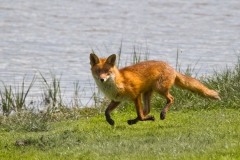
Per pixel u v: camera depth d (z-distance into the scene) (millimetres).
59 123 36062
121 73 31641
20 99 41062
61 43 74500
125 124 34094
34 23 90750
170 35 80000
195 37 77938
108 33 82875
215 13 101000
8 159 25844
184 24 90062
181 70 54281
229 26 87312
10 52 67688
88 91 47656
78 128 32781
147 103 33562
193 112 36906
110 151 25516
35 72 56469
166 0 118812
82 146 26969
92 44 73562
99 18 97125
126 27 88000
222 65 57062
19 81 51938
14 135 31797
